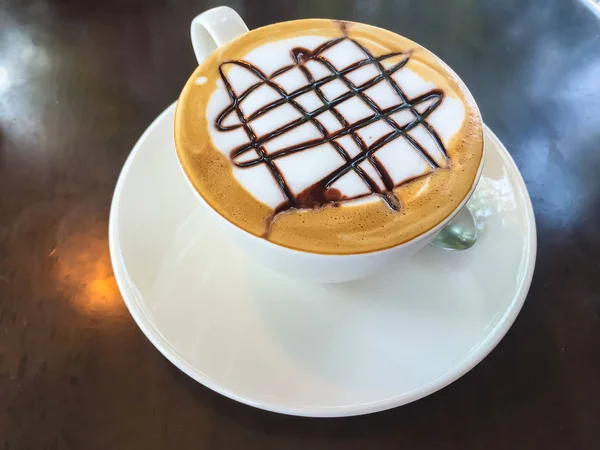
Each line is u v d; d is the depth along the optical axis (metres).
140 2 0.30
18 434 0.17
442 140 0.17
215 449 0.17
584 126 0.25
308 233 0.15
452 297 0.19
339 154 0.16
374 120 0.17
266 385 0.17
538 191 0.23
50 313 0.20
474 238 0.20
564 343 0.19
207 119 0.17
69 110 0.25
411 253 0.16
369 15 0.30
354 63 0.19
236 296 0.19
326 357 0.17
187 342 0.17
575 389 0.18
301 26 0.20
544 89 0.27
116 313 0.20
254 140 0.17
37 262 0.21
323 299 0.19
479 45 0.29
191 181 0.16
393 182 0.16
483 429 0.17
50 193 0.23
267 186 0.16
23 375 0.18
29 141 0.24
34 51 0.28
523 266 0.19
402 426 0.17
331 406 0.16
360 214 0.15
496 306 0.19
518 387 0.18
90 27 0.29
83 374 0.18
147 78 0.27
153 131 0.22
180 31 0.29
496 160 0.22
